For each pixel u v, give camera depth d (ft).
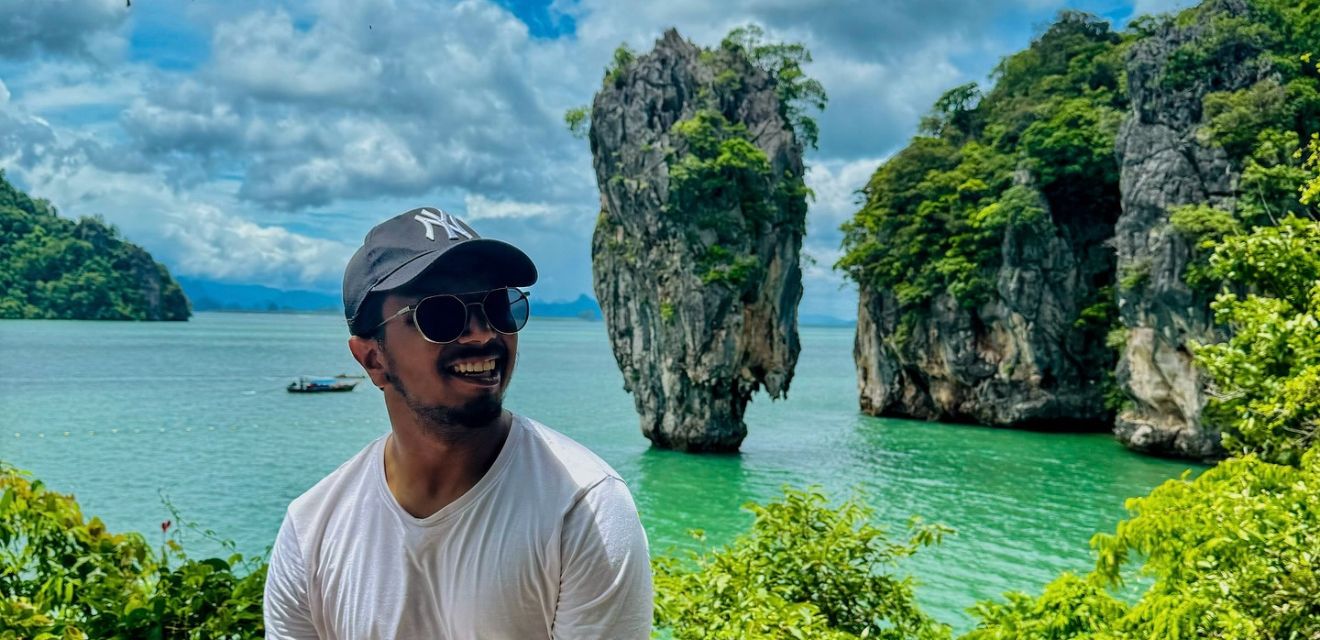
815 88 229.66
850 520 28.73
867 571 28.45
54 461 165.48
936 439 214.48
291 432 209.15
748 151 201.36
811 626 22.00
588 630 7.39
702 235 200.13
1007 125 243.40
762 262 207.51
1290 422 31.63
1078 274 220.43
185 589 13.93
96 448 181.37
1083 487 158.40
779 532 28.35
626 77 216.13
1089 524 130.93
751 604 22.67
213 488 143.64
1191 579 26.35
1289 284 35.17
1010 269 220.84
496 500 7.61
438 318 7.32
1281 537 23.47
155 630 13.38
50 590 14.30
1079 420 226.79
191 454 176.35
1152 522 27.35
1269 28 186.29
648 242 205.77
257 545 109.29
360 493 8.16
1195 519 26.71
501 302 7.79
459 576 7.54
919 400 254.88
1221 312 36.35
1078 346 221.46
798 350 221.87
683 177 195.72
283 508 130.00
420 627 7.72
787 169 218.18
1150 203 188.24
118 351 483.51
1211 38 186.70
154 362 419.54
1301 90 175.52
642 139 208.54
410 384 7.55
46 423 216.13
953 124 278.67
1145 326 189.26
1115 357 219.61
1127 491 155.22
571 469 7.75
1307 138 176.55
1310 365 31.17
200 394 292.20
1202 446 179.42
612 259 214.07
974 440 212.64
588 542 7.41
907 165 245.65
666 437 204.33
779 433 227.40
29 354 433.89
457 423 7.53
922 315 241.55
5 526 14.55
